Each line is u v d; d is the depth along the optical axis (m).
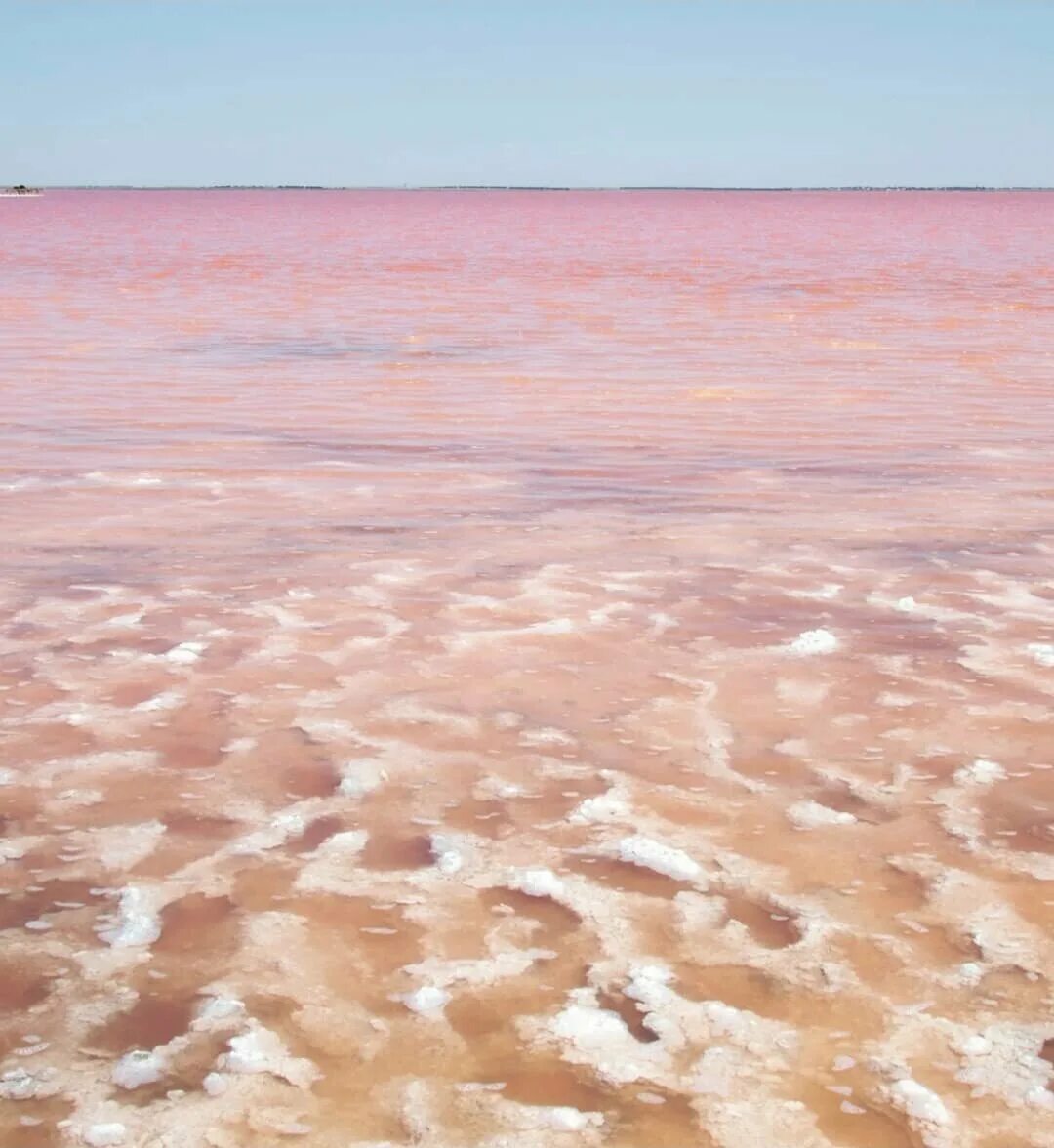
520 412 11.28
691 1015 2.85
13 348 15.38
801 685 4.86
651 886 3.41
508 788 3.99
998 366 13.98
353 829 3.72
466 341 16.41
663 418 10.97
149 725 4.44
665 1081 2.63
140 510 7.67
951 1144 2.46
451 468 8.99
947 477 8.64
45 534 7.09
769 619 5.65
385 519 7.49
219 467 8.97
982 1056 2.71
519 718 4.53
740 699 4.71
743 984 2.97
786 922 3.24
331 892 3.37
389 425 10.66
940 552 6.79
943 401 11.75
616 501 7.98
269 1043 2.75
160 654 5.16
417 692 4.77
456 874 3.46
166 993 2.93
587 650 5.23
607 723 4.49
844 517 7.53
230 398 11.94
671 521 7.45
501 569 6.43
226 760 4.16
